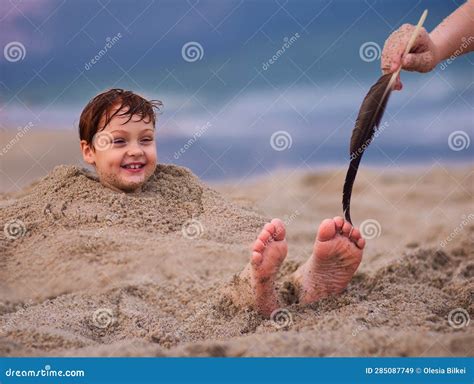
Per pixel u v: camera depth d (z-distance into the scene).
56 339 2.05
